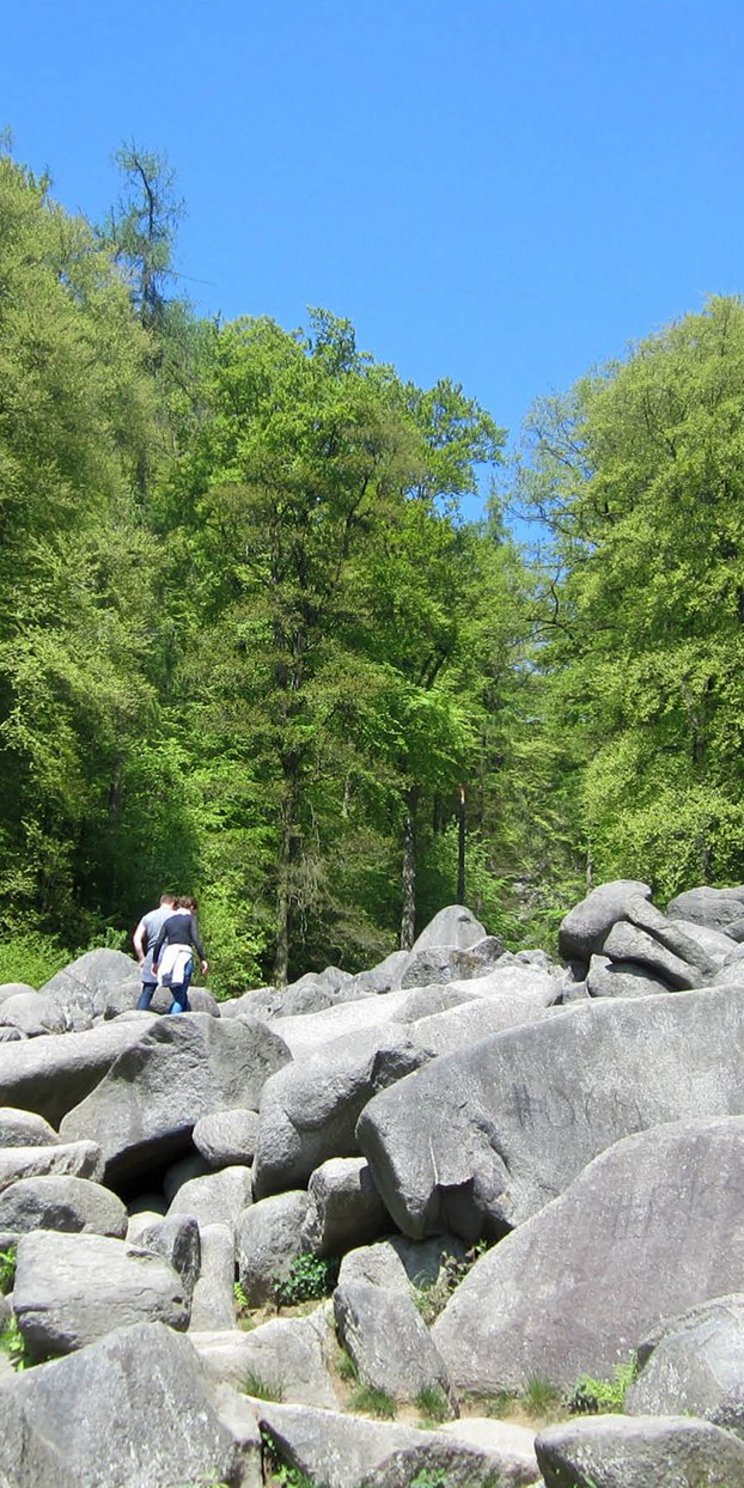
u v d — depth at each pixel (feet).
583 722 124.36
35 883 91.30
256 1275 23.85
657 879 96.84
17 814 93.66
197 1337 20.70
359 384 123.54
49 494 93.81
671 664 99.96
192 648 115.65
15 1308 18.85
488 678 143.54
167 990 43.55
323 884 107.65
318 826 111.34
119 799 107.14
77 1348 18.42
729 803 95.40
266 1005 47.83
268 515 112.37
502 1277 20.61
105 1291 18.94
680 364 109.91
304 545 112.98
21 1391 16.20
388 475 115.24
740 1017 24.00
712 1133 20.61
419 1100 23.26
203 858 106.63
